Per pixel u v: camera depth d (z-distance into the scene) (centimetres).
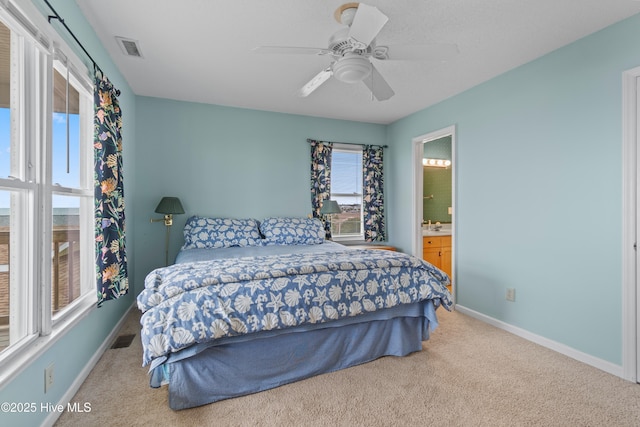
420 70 271
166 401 173
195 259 263
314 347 198
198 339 158
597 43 210
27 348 133
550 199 240
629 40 194
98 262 197
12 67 136
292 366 192
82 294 208
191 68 270
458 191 328
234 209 374
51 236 150
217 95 334
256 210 383
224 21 203
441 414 162
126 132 296
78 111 203
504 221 278
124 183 290
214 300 169
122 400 173
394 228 436
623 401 174
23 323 140
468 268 316
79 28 188
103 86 201
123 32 215
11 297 137
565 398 176
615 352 202
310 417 161
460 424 155
